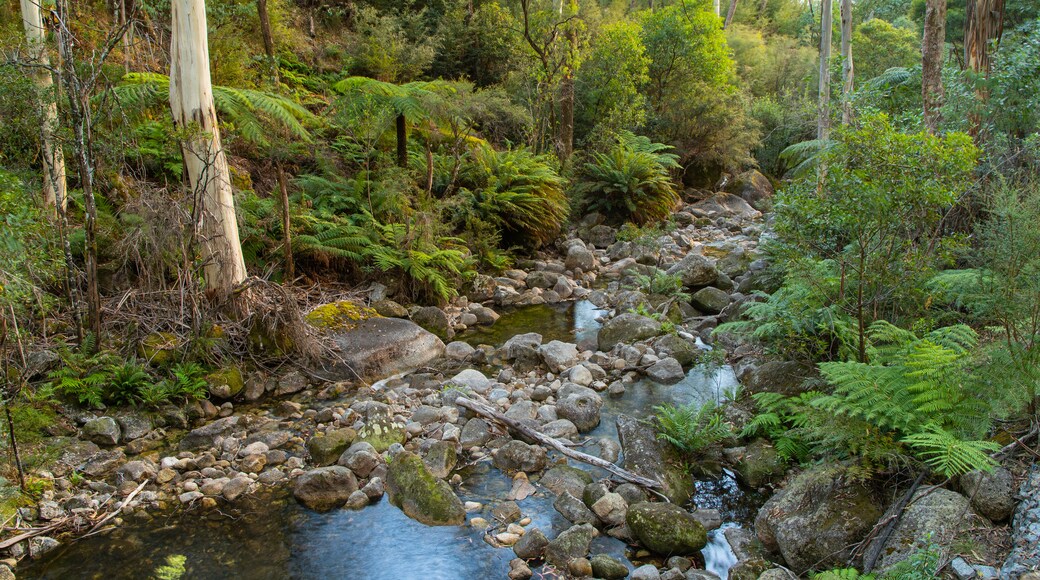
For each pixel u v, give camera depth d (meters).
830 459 4.06
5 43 5.81
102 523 4.18
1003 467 3.31
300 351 6.52
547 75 13.91
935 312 5.07
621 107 15.52
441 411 5.69
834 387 4.73
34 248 4.88
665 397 6.12
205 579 3.69
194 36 6.04
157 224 6.00
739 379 6.39
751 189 17.12
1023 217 3.77
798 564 3.54
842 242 5.71
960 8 18.02
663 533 3.87
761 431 5.04
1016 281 3.71
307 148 10.31
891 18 21.69
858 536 3.47
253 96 7.69
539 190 11.43
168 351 6.03
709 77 17.55
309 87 13.08
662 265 11.07
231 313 6.48
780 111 19.66
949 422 3.62
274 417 5.70
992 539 3.02
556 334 8.05
